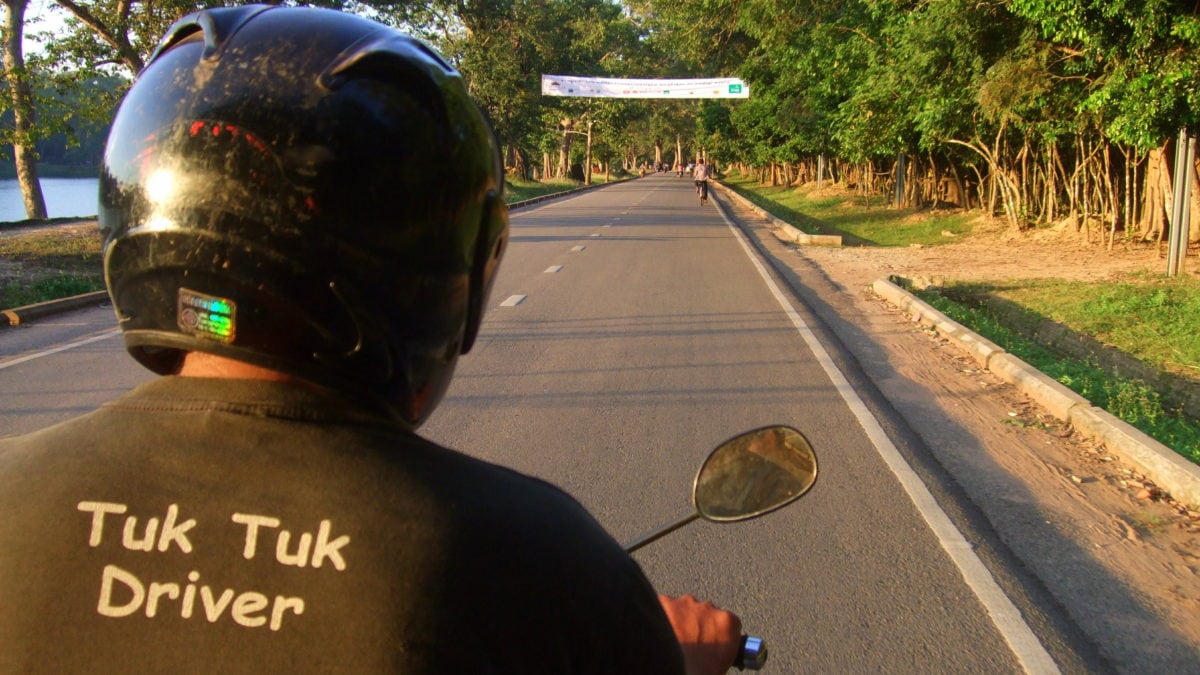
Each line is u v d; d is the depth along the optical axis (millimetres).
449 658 838
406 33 1045
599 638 896
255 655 846
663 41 37312
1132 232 18266
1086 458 5609
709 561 4086
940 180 30953
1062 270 15047
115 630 867
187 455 903
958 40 14852
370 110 933
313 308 924
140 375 7621
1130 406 6895
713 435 5945
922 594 3797
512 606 861
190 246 912
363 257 930
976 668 3270
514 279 13664
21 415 6422
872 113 18641
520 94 47125
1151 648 3438
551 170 86688
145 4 19453
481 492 906
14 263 13320
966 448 5777
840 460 5469
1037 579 3963
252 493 880
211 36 977
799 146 36219
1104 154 17516
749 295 12180
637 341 8992
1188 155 13523
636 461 5426
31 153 22016
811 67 21531
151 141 939
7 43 20703
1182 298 12023
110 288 1000
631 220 27672
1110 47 11820
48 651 872
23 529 900
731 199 44344
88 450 928
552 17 50406
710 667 1441
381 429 954
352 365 957
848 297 12320
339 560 851
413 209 955
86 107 20203
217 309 919
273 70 938
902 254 18219
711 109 56375
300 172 904
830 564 4062
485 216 1056
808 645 3406
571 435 5926
